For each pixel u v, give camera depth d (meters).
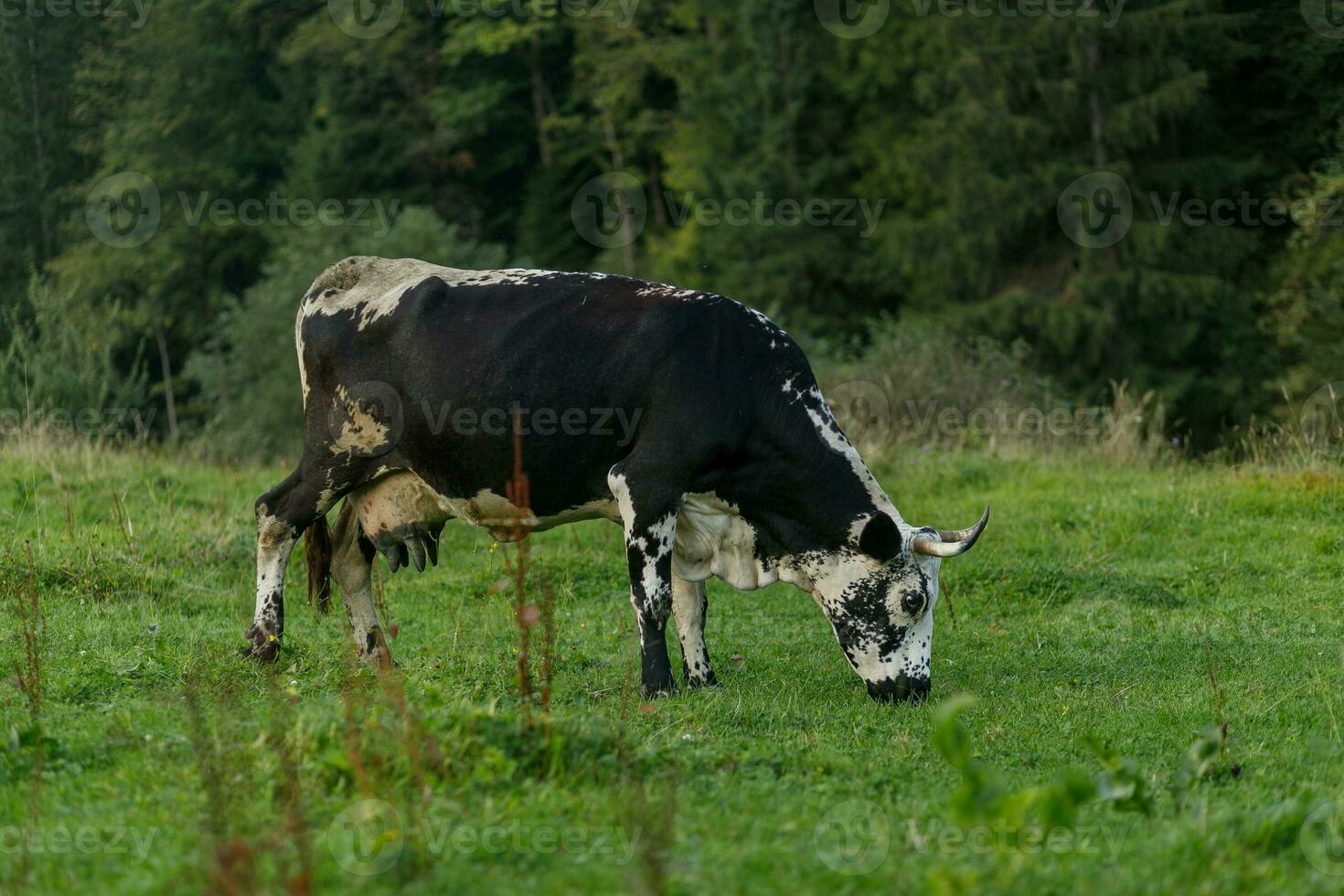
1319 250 35.44
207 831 5.96
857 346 41.22
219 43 50.50
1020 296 37.56
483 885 5.53
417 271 10.80
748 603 13.70
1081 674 10.96
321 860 5.68
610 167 51.50
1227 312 36.31
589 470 10.06
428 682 9.09
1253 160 37.81
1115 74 37.31
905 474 19.06
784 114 44.94
